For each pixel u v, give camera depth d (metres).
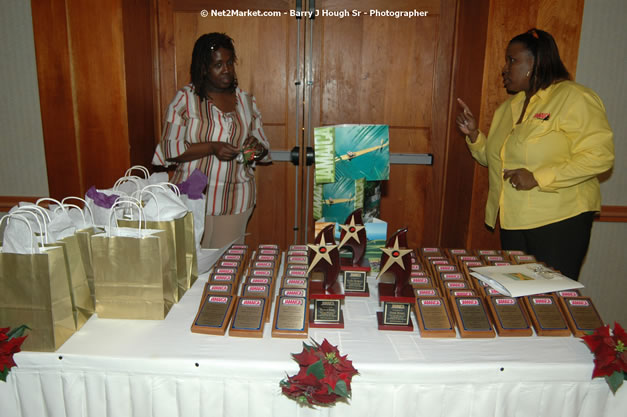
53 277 1.05
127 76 2.41
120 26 2.33
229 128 2.22
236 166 2.27
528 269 1.43
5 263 1.03
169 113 2.15
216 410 1.07
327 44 2.79
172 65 2.80
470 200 2.45
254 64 2.81
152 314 1.21
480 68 2.35
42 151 2.58
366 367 1.03
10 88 2.51
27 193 2.63
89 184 2.48
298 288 1.23
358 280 1.38
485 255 1.59
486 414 1.07
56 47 2.34
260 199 2.98
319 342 1.12
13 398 1.09
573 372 1.06
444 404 1.07
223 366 1.03
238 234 2.42
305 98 2.85
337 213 1.56
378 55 2.81
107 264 1.19
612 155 1.72
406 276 1.25
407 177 2.97
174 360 1.04
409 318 1.21
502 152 2.01
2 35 2.45
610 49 2.37
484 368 1.04
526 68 1.88
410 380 1.05
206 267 1.57
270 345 1.11
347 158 1.50
